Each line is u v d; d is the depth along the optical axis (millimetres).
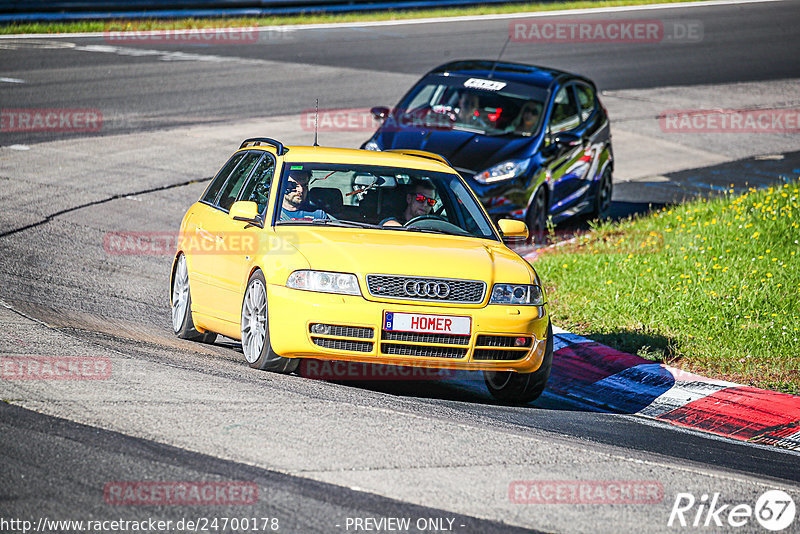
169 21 120000
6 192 52969
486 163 47562
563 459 21703
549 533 17453
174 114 75188
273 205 29109
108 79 86750
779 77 105438
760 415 28859
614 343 34812
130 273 41688
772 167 71312
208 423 21406
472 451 21375
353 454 20344
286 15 127500
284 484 18531
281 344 26266
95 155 62531
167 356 27797
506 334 26562
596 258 44375
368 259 26406
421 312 25969
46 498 17219
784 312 36812
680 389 30734
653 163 71625
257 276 27578
